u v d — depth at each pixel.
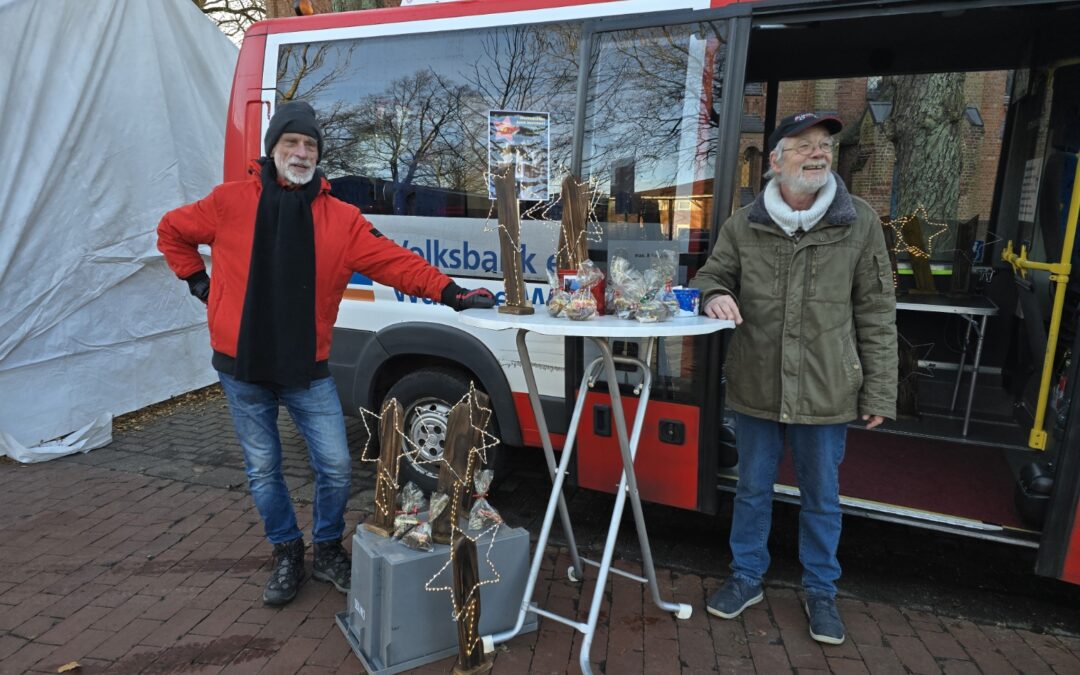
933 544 3.53
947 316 4.50
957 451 3.73
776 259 2.50
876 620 2.84
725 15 2.82
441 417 3.74
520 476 4.31
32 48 4.34
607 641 2.65
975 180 6.03
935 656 2.60
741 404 2.65
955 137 5.96
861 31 3.69
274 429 2.80
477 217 3.53
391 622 2.37
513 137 2.60
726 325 2.27
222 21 12.82
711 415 2.96
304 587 3.01
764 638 2.69
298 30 3.93
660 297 2.35
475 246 3.56
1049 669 2.54
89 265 4.89
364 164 3.82
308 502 3.91
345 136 3.85
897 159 6.09
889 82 6.00
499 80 3.42
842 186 2.45
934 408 4.38
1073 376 2.56
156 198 5.30
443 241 3.65
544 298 3.38
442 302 2.66
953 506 3.04
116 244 5.05
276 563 2.94
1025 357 3.94
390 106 3.71
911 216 4.56
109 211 4.96
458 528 2.39
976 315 4.19
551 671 2.46
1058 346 3.34
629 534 3.56
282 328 2.53
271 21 4.02
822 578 2.71
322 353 2.71
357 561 2.52
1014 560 3.38
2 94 4.19
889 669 2.52
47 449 4.53
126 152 5.04
